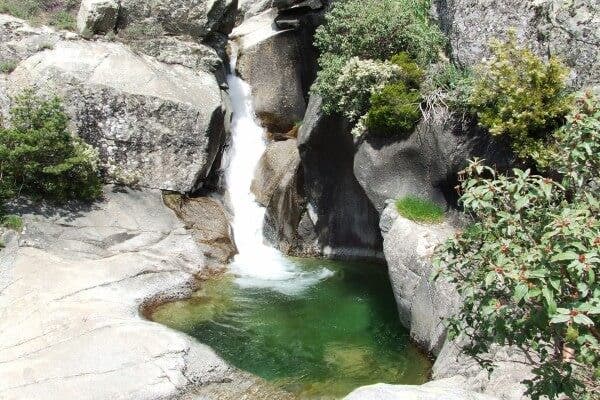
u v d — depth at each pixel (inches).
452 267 228.7
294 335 436.5
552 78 357.4
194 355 384.2
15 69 595.2
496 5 422.3
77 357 363.6
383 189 459.2
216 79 705.0
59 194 532.7
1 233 477.1
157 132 598.2
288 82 737.6
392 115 440.8
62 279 454.9
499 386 289.0
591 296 173.5
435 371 354.6
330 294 505.7
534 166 374.9
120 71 606.2
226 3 727.7
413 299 412.8
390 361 399.2
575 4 378.6
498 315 192.4
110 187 577.6
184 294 494.6
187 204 608.4
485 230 215.0
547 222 197.8
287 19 745.0
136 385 347.9
